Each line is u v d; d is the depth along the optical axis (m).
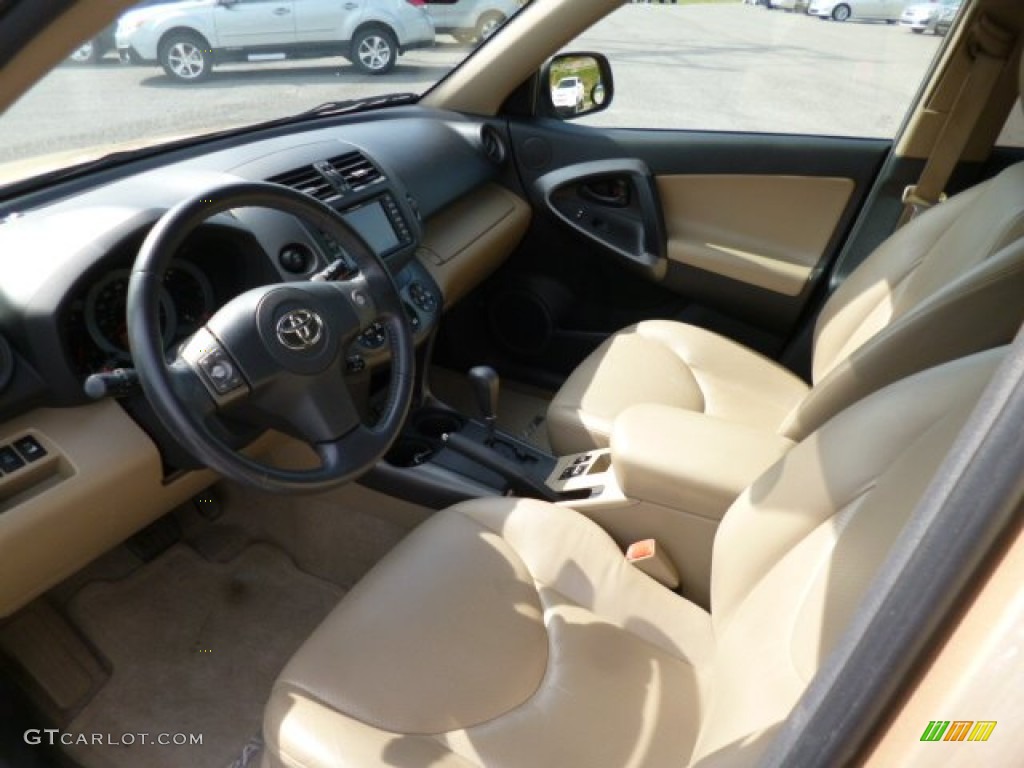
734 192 2.05
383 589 1.17
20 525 1.11
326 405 1.13
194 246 1.32
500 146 2.19
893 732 0.45
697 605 1.30
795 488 0.97
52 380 1.14
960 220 1.37
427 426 1.80
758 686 0.84
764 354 2.18
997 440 0.39
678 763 0.98
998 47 1.65
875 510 0.83
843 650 0.48
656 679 1.08
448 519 1.29
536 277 2.31
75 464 1.17
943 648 0.41
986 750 0.41
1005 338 1.05
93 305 1.19
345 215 1.66
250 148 1.68
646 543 1.26
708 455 1.23
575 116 2.17
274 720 1.00
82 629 1.65
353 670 1.05
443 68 2.21
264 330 1.08
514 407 2.32
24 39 0.64
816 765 0.49
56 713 1.51
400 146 1.92
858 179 1.93
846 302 1.64
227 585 1.76
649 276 2.15
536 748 0.98
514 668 1.07
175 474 1.33
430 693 1.03
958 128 1.75
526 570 1.21
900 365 1.13
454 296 1.99
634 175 2.08
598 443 1.59
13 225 1.24
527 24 2.06
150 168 1.53
